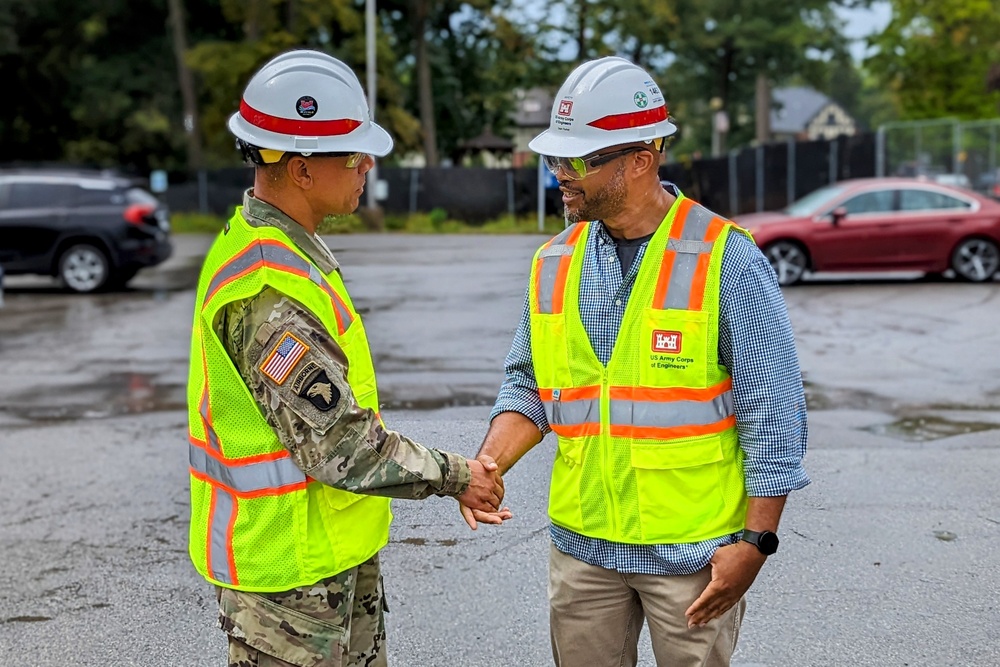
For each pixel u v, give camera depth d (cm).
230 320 213
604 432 235
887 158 2484
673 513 232
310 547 219
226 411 216
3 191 1483
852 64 5122
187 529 489
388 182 2180
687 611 231
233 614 224
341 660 227
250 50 3141
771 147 2412
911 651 356
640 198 232
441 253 991
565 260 242
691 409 229
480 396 705
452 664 354
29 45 3984
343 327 222
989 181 2322
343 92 220
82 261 1485
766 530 227
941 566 418
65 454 622
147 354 988
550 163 233
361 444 212
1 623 391
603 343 234
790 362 227
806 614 380
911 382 783
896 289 1331
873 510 478
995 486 515
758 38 4841
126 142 4188
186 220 3072
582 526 241
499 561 423
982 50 3062
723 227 229
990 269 1386
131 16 4088
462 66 4350
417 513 433
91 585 425
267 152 217
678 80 5484
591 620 248
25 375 883
